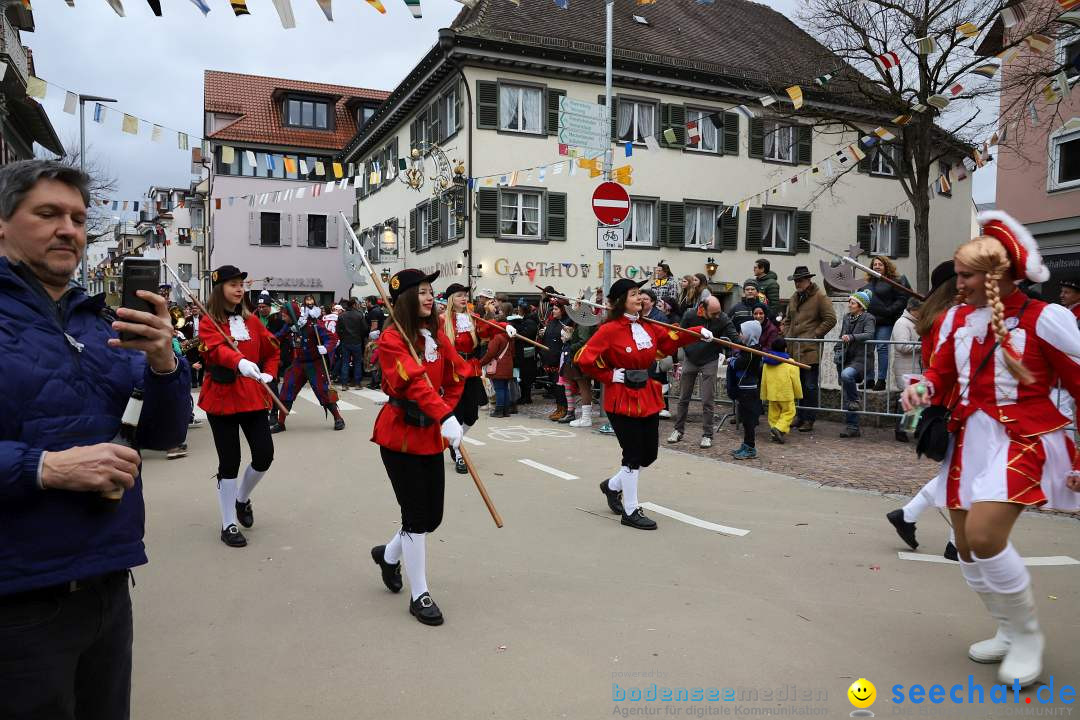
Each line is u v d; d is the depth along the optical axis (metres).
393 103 24.84
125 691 2.12
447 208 21.69
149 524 5.80
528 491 6.74
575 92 21.31
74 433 1.88
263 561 4.90
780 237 24.52
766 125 23.36
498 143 20.53
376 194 28.75
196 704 3.03
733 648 3.52
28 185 1.86
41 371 1.85
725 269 23.41
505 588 4.36
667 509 6.05
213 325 5.37
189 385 2.09
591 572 4.61
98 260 36.72
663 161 22.47
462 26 20.11
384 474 7.52
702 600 4.13
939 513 5.82
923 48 7.79
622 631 3.73
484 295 12.66
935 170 23.50
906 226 26.11
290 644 3.62
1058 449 3.07
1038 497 3.01
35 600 1.83
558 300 10.98
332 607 4.10
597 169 12.48
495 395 11.87
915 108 9.55
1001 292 3.20
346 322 16.34
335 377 17.47
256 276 32.53
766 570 4.60
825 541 5.16
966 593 4.18
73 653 1.89
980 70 7.77
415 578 3.97
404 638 3.68
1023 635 3.17
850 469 7.39
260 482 7.15
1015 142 15.55
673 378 12.01
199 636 3.72
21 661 1.80
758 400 7.93
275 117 33.09
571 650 3.52
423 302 4.11
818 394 9.64
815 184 24.39
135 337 1.90
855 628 3.74
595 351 5.53
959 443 3.28
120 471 1.81
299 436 9.96
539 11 21.98
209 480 7.36
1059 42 12.36
